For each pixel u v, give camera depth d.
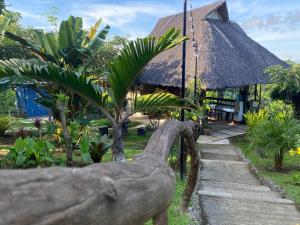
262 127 8.09
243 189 6.35
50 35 8.63
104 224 1.12
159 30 17.59
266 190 6.31
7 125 10.95
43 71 3.95
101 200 1.08
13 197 0.84
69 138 6.71
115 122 4.36
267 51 17.19
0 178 0.84
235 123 14.62
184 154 6.38
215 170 7.92
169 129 2.88
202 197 5.52
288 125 7.88
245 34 17.23
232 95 18.50
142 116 16.31
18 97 15.41
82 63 8.98
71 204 0.97
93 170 1.15
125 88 4.07
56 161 6.70
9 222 0.81
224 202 5.32
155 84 13.30
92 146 6.90
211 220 4.64
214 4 15.24
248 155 9.45
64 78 4.03
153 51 3.80
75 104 8.31
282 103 12.84
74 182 1.02
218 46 13.58
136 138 11.64
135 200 1.35
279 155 7.84
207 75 11.76
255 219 4.68
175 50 14.15
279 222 4.61
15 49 15.37
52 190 0.94
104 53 15.78
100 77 7.84
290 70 13.50
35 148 6.18
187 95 10.73
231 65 13.16
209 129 12.55
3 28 11.43
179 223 4.07
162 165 1.84
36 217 0.87
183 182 6.12
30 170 0.93
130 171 1.42
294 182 6.85
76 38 9.03
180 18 16.55
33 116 15.89
